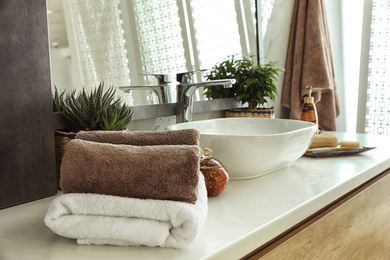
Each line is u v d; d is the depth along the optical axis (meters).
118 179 0.54
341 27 2.51
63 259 0.51
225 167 0.86
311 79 1.89
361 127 2.47
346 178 0.87
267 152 0.84
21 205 0.75
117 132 0.64
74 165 0.55
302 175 0.92
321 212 0.80
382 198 1.07
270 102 1.86
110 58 1.05
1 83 0.70
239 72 1.50
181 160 0.55
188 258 0.50
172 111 1.23
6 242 0.56
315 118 1.32
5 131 0.71
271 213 0.66
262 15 1.75
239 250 0.56
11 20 0.70
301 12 1.91
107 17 1.04
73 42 0.95
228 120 1.23
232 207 0.70
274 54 1.88
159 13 1.21
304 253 0.73
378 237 1.06
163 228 0.52
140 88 1.13
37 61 0.75
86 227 0.52
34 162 0.77
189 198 0.55
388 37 2.33
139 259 0.50
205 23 1.41
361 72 2.43
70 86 0.95
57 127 0.84
